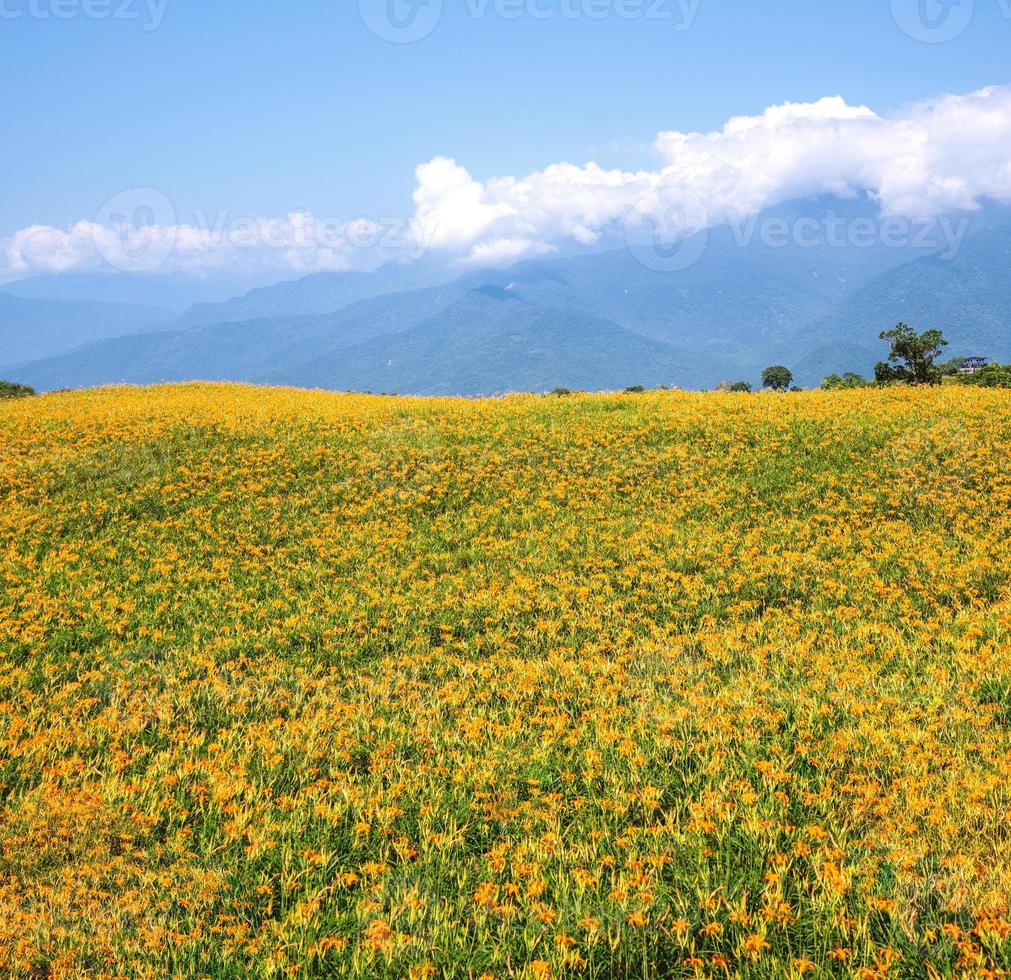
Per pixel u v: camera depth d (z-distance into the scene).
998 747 6.89
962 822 5.71
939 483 16.34
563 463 20.58
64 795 6.81
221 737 8.20
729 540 14.73
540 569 13.91
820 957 4.52
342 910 5.35
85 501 18.52
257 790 7.08
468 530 16.58
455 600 12.53
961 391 25.16
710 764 6.83
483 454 21.59
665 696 8.66
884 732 7.14
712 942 4.76
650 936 4.75
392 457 21.62
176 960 4.70
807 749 7.02
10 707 8.94
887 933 4.65
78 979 4.51
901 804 6.08
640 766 6.99
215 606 12.88
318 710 8.82
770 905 4.83
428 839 6.09
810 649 9.81
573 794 6.79
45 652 11.04
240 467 21.23
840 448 19.36
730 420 22.80
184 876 5.66
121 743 8.32
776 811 6.05
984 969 4.17
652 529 15.59
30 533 16.64
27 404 30.86
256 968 4.63
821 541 14.17
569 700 8.92
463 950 4.71
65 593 13.27
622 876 5.17
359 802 6.57
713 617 11.31
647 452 20.69
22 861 5.88
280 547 16.38
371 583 13.85
